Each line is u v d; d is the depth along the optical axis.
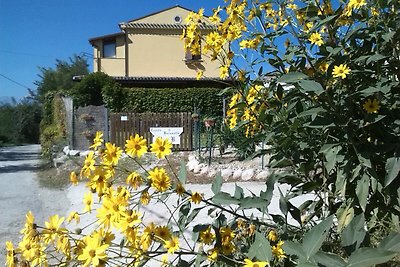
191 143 12.73
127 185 1.82
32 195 7.84
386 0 2.14
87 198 1.79
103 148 1.80
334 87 2.22
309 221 2.47
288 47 2.45
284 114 2.29
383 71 2.26
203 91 21.31
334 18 2.22
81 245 1.65
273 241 2.11
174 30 26.69
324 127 2.06
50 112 20.14
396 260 1.85
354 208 2.23
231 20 2.61
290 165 2.44
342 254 2.06
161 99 21.14
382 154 2.14
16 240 4.90
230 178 8.12
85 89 20.70
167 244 1.73
